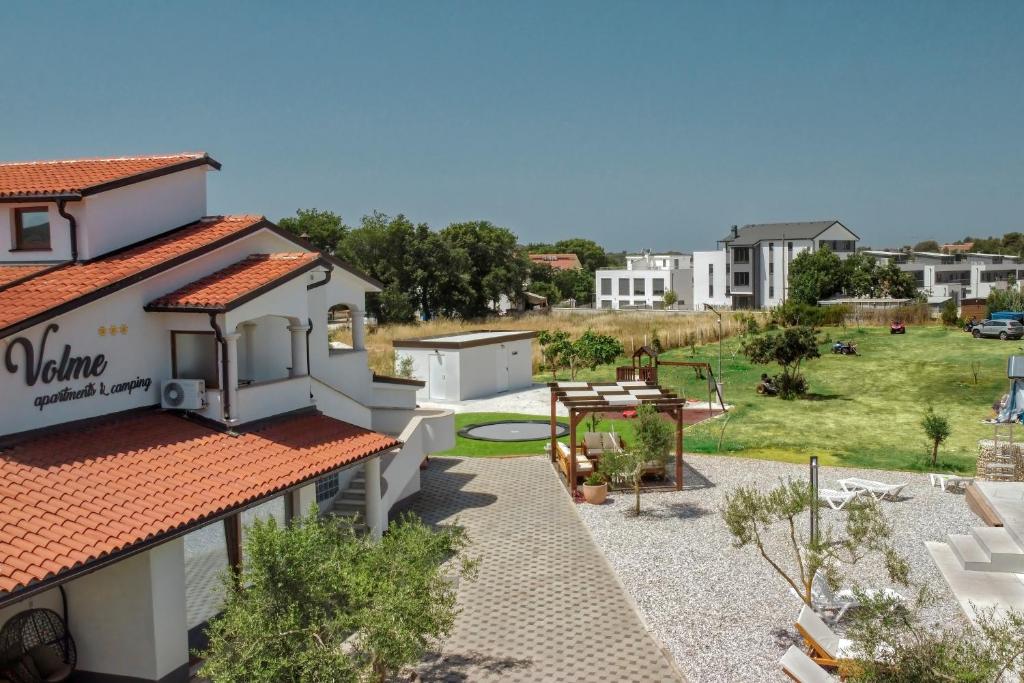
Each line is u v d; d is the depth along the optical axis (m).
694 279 106.06
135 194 16.61
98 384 13.89
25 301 13.23
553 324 63.56
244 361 19.06
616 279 114.88
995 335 52.84
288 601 8.83
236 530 13.51
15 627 11.02
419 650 9.27
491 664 11.99
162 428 14.49
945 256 110.25
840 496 20.05
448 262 80.12
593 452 23.28
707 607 14.02
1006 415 21.58
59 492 11.24
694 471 23.86
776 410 34.50
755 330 59.12
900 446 27.20
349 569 9.30
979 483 15.79
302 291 17.53
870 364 45.94
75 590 11.65
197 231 17.58
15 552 9.64
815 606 13.68
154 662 11.39
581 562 16.41
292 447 15.48
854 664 9.31
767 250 100.81
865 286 88.50
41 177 16.55
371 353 44.78
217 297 15.09
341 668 8.19
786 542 17.28
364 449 16.53
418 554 10.01
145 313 14.98
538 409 35.03
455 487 22.41
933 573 15.23
